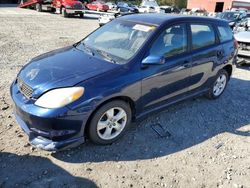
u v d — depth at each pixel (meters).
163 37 4.23
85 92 3.37
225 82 5.80
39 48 9.68
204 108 5.24
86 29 16.39
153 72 4.01
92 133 3.62
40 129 3.35
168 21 4.38
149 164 3.56
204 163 3.66
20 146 3.70
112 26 4.76
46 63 3.92
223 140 4.23
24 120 3.47
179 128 4.45
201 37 4.89
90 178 3.25
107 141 3.82
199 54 4.77
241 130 4.58
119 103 3.74
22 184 3.08
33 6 30.16
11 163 3.38
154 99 4.23
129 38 4.27
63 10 23.62
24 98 3.48
